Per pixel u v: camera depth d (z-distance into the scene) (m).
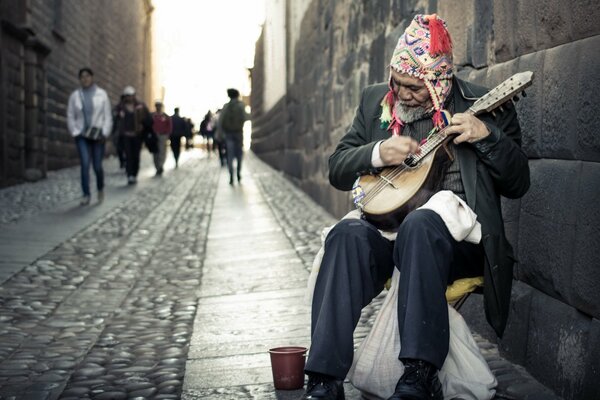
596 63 2.70
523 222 3.40
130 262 6.84
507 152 2.83
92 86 11.23
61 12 20.34
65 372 3.72
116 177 18.16
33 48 16.20
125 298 5.44
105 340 4.30
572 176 2.90
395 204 2.86
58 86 20.39
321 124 11.08
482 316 3.94
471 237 2.77
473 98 3.00
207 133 34.03
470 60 4.17
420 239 2.65
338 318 2.71
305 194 13.22
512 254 2.96
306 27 13.46
